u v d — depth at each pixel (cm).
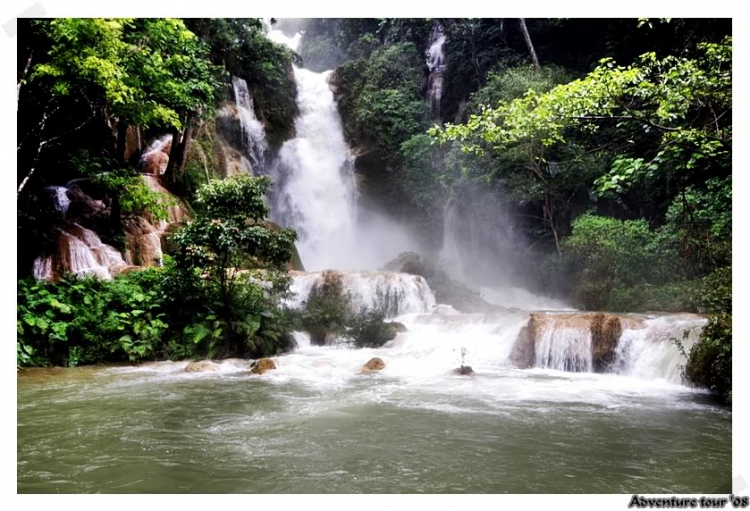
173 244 1472
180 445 506
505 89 1823
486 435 543
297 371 930
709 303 873
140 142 1748
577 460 468
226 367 962
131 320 1031
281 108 2380
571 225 1873
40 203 1253
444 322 1257
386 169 2422
